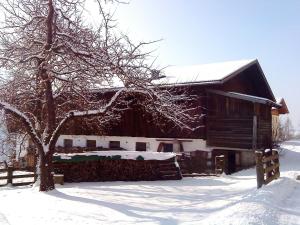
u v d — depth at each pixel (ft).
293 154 89.20
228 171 67.51
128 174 51.67
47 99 41.24
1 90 43.93
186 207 30.73
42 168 39.11
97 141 83.05
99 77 40.22
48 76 38.99
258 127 65.87
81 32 39.81
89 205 31.40
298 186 41.42
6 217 27.35
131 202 33.14
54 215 27.71
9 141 67.62
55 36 39.86
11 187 46.09
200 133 68.39
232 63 77.66
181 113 43.83
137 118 76.89
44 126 49.52
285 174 50.75
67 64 39.60
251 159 75.05
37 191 39.04
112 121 80.12
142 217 26.94
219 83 64.64
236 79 79.20
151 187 44.19
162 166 52.31
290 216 26.84
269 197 31.99
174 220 25.72
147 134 75.20
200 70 75.05
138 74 39.37
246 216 24.93
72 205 31.37
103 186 44.83
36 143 39.04
